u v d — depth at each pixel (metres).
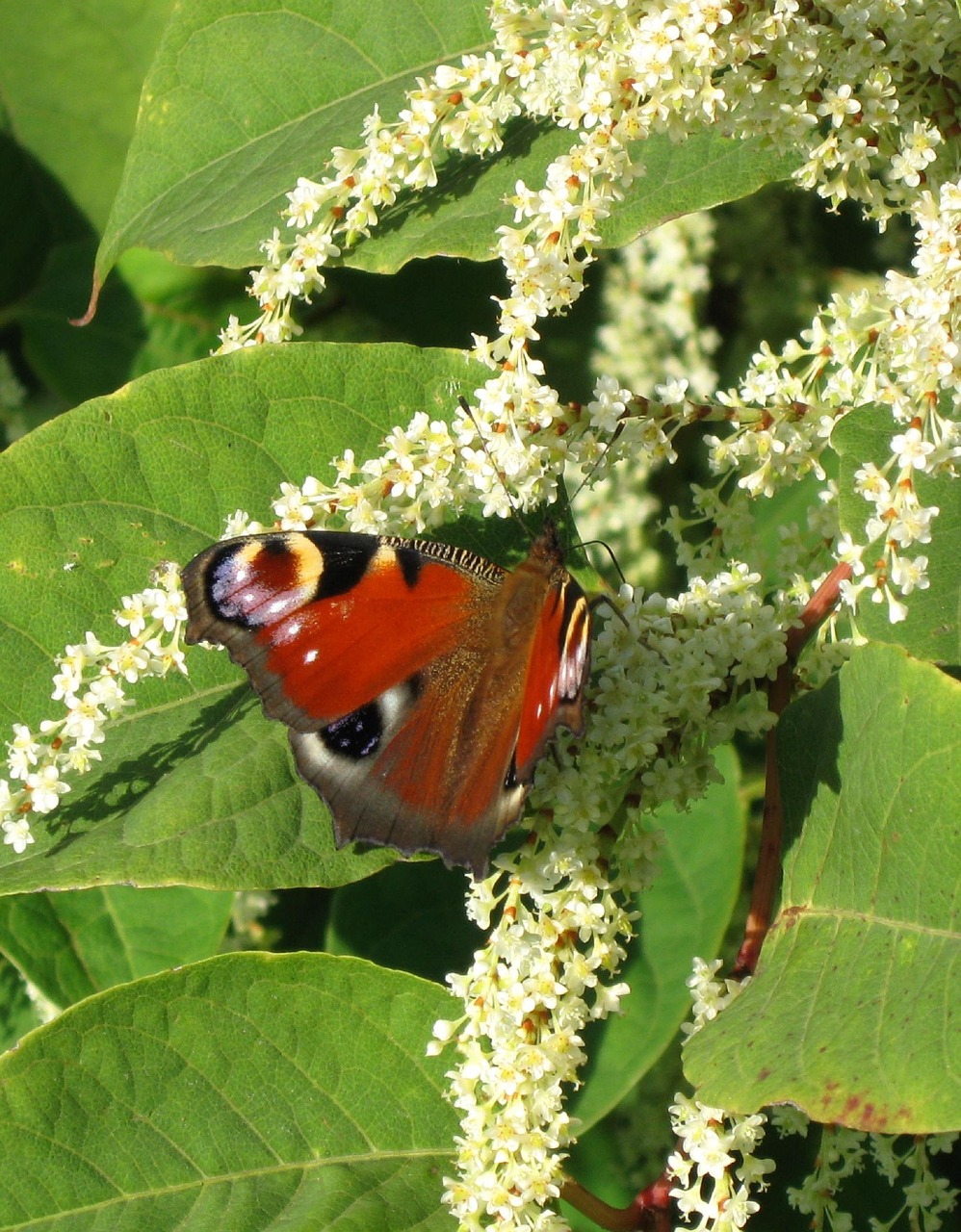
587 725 0.34
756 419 0.36
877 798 0.33
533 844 0.34
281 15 0.39
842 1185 0.38
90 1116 0.35
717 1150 0.34
